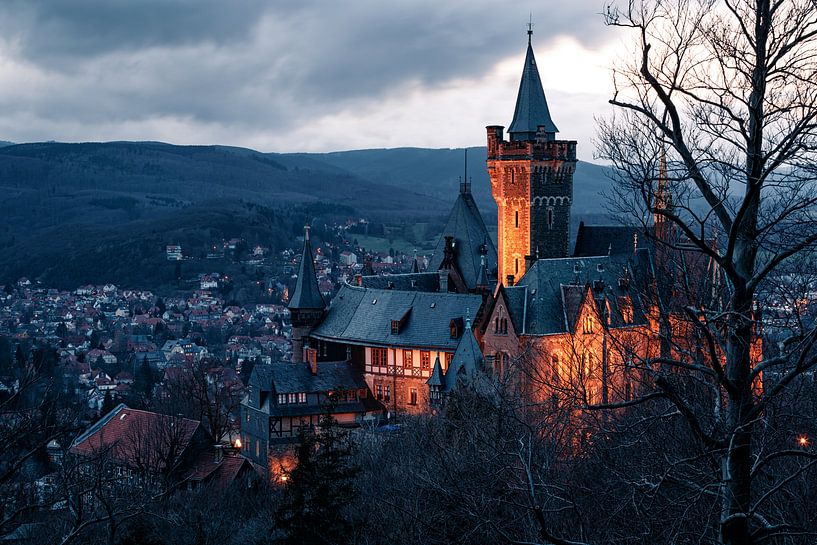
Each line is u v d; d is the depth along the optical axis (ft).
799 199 94.07
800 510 107.34
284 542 183.32
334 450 192.75
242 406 459.32
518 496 137.59
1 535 135.64
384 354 461.37
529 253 490.08
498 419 164.96
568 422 139.95
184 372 646.74
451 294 456.45
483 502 129.39
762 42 87.51
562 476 136.87
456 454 168.14
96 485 148.77
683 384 119.14
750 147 88.17
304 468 185.57
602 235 477.77
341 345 491.72
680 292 117.80
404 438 257.96
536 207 491.31
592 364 247.91
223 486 348.59
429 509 156.66
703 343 108.06
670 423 118.83
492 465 141.69
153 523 210.18
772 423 107.04
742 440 89.20
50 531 190.90
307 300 507.71
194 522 237.45
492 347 395.55
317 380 452.76
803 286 106.63
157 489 269.44
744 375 90.89
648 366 119.75
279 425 434.30
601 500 118.32
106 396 564.71
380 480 211.61
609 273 383.45
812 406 110.52
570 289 381.40
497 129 493.36
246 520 286.25
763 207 101.35
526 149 484.33
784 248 92.73
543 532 91.50
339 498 185.16
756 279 89.92
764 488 109.50
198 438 386.11
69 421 153.58
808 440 115.85
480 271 496.23
